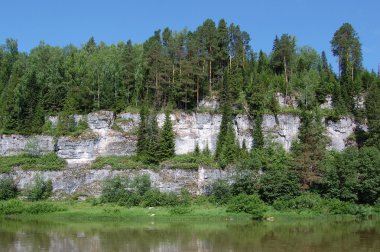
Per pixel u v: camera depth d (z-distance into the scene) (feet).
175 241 200.54
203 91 422.00
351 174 318.45
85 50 525.34
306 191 323.78
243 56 456.45
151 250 179.63
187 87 407.03
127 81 416.26
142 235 218.18
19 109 396.78
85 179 356.38
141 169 357.41
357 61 474.49
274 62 462.60
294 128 401.08
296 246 187.73
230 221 272.51
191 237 211.82
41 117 400.06
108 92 410.31
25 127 394.32
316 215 291.79
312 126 367.45
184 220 276.82
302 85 432.25
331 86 429.38
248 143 392.47
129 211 300.81
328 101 425.28
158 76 411.54
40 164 368.48
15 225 256.32
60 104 412.77
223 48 447.83
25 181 356.59
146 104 404.16
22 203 320.70
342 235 217.15
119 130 394.11
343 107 417.49
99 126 394.93
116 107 407.23
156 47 420.77
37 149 385.70
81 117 401.90
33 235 218.38
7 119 396.98
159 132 385.50
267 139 389.60
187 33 470.80
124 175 353.31
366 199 322.55
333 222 266.98
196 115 404.16
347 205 301.63
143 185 336.08
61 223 265.34
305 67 501.15
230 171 350.84
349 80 439.22
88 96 408.26
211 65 443.73
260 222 268.62
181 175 355.36
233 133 383.86
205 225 255.70
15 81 426.51
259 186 321.93
